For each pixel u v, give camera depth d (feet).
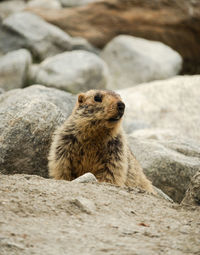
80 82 86.02
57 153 35.06
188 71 112.98
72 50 101.71
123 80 96.94
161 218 22.85
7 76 87.92
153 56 99.30
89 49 103.35
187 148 47.42
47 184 25.80
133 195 26.43
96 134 34.24
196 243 19.22
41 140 36.58
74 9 109.70
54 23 106.73
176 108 74.33
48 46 99.14
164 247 18.67
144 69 96.94
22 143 35.83
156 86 81.76
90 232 19.84
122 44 101.55
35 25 100.27
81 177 28.96
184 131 68.49
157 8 109.60
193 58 112.06
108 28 107.96
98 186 26.96
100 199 24.43
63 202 22.97
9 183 25.18
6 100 44.32
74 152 34.91
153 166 43.80
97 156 34.83
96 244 18.51
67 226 20.35
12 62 88.33
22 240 18.20
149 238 19.72
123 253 17.72
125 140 36.11
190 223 22.13
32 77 89.71
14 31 98.22
